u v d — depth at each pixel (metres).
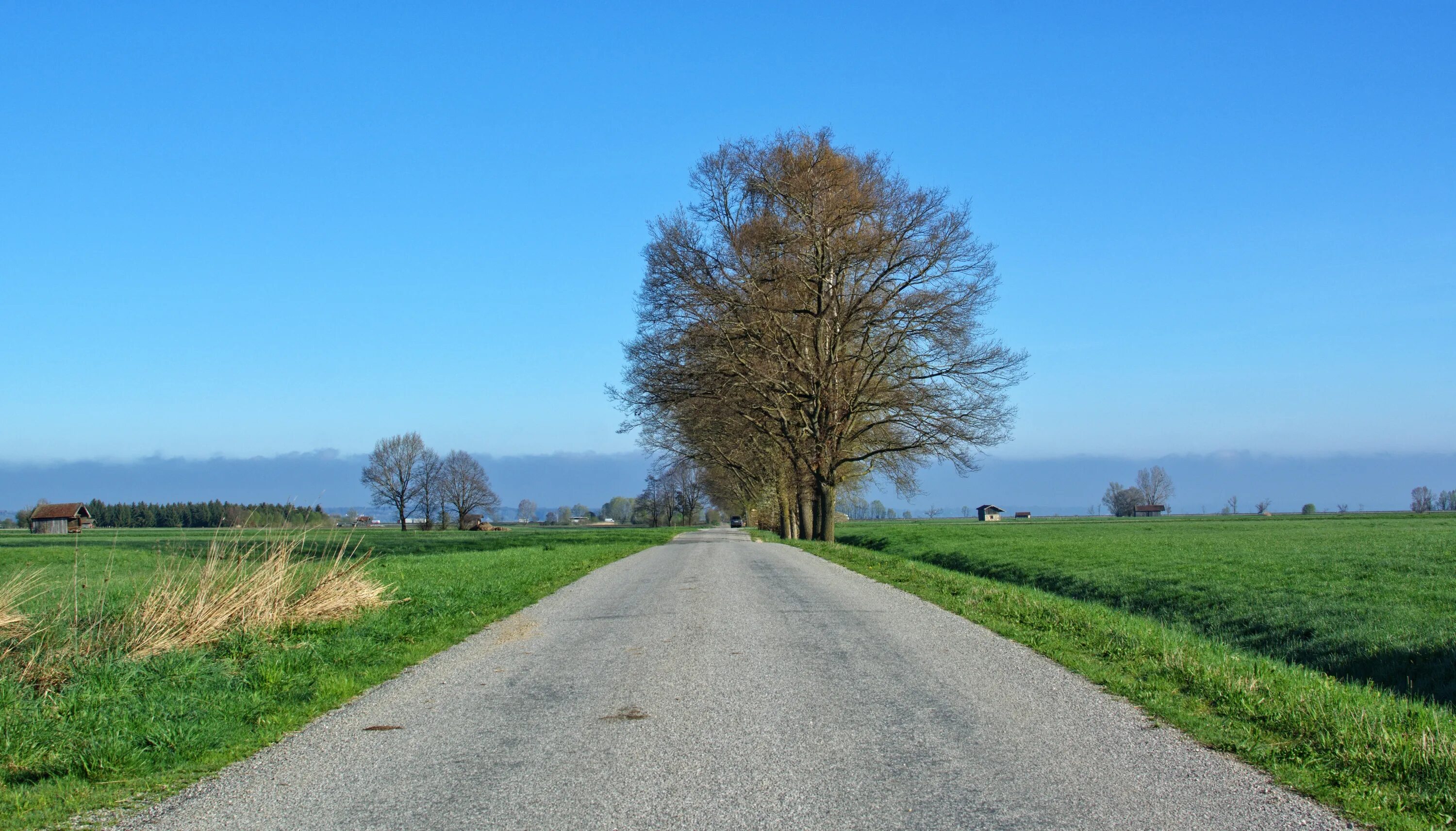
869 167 36.19
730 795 5.26
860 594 16.53
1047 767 5.72
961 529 66.25
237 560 12.50
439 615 13.23
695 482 92.69
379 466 105.56
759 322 36.56
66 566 17.80
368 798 5.41
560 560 27.92
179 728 6.79
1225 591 18.23
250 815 5.16
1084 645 10.49
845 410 38.12
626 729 6.93
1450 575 18.59
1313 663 12.73
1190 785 5.35
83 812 5.29
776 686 8.36
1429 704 9.78
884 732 6.64
